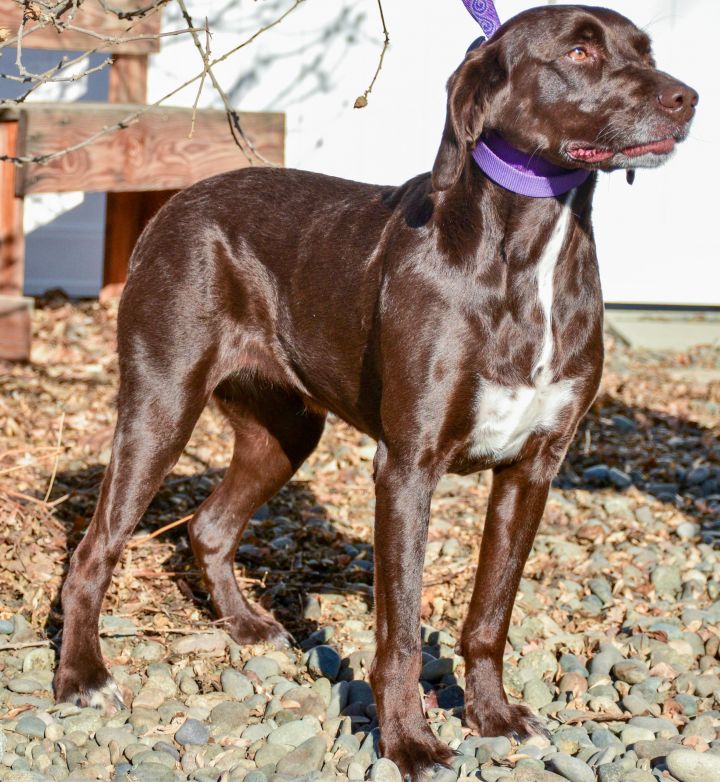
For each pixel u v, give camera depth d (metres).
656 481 6.04
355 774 2.97
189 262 3.76
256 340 3.86
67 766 3.01
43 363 6.93
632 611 4.34
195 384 3.76
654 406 7.26
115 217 8.25
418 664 3.11
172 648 3.82
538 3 8.44
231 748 3.13
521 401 3.18
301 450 4.20
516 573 3.40
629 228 8.84
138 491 3.68
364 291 3.45
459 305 3.14
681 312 9.55
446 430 3.17
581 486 5.89
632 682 3.71
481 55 3.17
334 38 8.47
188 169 6.80
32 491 4.99
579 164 3.13
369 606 4.34
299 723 3.19
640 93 3.05
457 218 3.18
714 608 4.36
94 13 6.72
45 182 6.13
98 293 8.99
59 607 4.02
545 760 3.08
